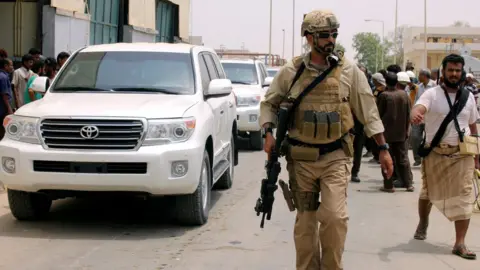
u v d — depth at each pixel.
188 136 7.20
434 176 6.70
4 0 15.69
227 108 9.77
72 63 8.55
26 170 7.01
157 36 25.73
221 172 8.66
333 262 4.74
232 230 7.50
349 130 4.85
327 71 4.71
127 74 8.32
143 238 7.09
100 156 6.89
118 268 5.97
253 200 9.33
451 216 6.61
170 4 27.14
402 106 10.44
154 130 7.03
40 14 15.59
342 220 4.67
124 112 7.06
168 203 8.97
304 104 4.74
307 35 4.71
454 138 6.57
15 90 11.09
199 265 6.11
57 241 6.92
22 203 7.56
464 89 6.64
